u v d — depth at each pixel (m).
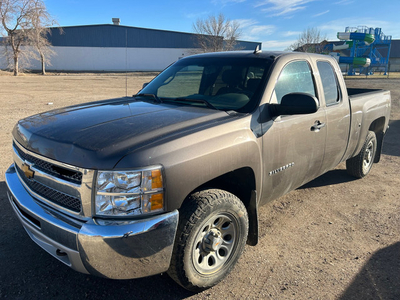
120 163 2.04
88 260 2.05
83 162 2.08
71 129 2.43
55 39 58.00
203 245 2.52
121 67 60.97
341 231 3.66
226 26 50.59
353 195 4.66
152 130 2.34
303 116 3.26
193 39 61.06
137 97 3.64
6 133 7.83
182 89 3.46
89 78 36.00
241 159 2.60
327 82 3.84
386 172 5.68
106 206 2.06
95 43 59.34
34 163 2.45
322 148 3.65
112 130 2.35
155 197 2.11
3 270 2.82
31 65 58.12
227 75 3.31
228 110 2.88
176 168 2.17
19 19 41.41
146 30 59.91
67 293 2.59
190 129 2.42
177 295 2.61
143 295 2.60
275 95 3.07
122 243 2.02
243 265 3.01
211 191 2.49
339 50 46.03
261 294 2.64
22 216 2.54
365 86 23.95
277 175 3.09
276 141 2.96
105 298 2.56
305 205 4.32
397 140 8.16
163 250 2.17
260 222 3.84
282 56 3.35
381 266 3.03
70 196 2.18
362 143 4.77
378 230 3.69
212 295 2.62
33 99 15.23
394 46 67.50
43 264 2.92
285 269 2.97
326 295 2.65
